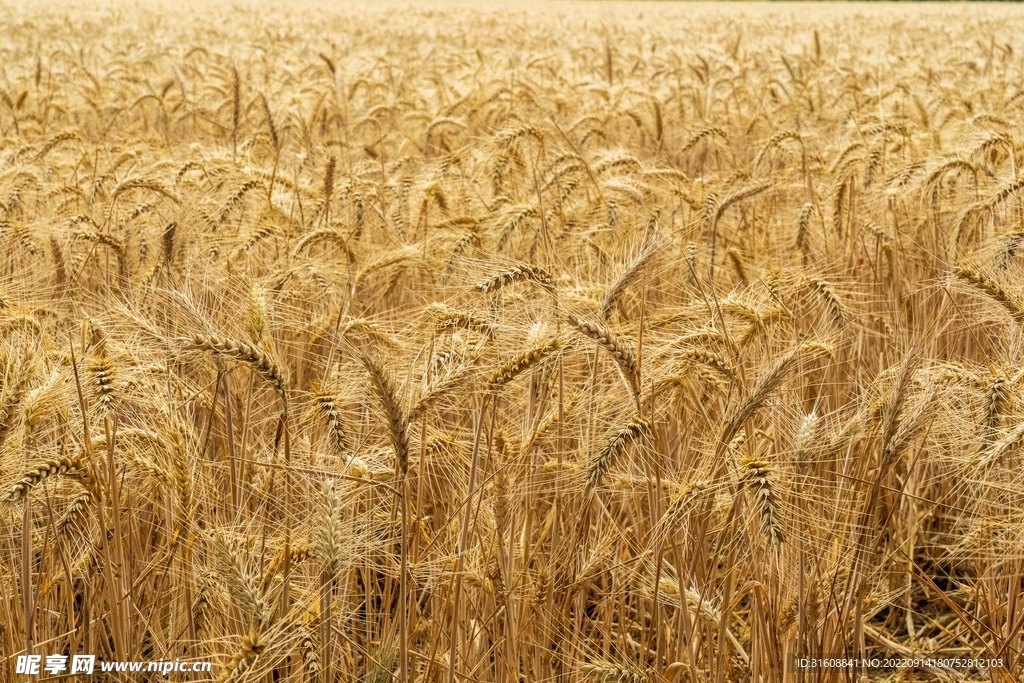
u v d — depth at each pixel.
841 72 13.84
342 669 3.44
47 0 43.41
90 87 12.66
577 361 4.24
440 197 6.05
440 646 3.54
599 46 21.80
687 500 3.16
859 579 3.50
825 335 4.92
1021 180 5.21
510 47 21.30
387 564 3.55
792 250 6.16
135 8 39.41
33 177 6.75
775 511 2.96
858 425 3.68
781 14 43.50
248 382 4.12
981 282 3.85
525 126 6.73
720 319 3.99
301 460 3.52
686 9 52.31
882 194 6.56
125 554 3.60
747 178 7.26
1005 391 3.40
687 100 11.80
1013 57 17.08
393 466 3.40
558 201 5.66
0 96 10.66
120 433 3.31
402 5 50.59
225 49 19.47
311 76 14.70
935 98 10.33
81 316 4.53
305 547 3.12
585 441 3.67
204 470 3.51
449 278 4.89
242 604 2.57
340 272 5.36
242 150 8.05
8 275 4.84
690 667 3.27
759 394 3.16
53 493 3.31
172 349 3.36
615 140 10.27
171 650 3.40
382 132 10.13
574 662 3.57
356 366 3.66
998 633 3.77
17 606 3.38
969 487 3.71
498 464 3.38
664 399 3.93
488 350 3.52
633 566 3.84
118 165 7.53
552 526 3.82
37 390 3.14
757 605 3.50
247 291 4.54
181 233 5.70
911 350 3.33
